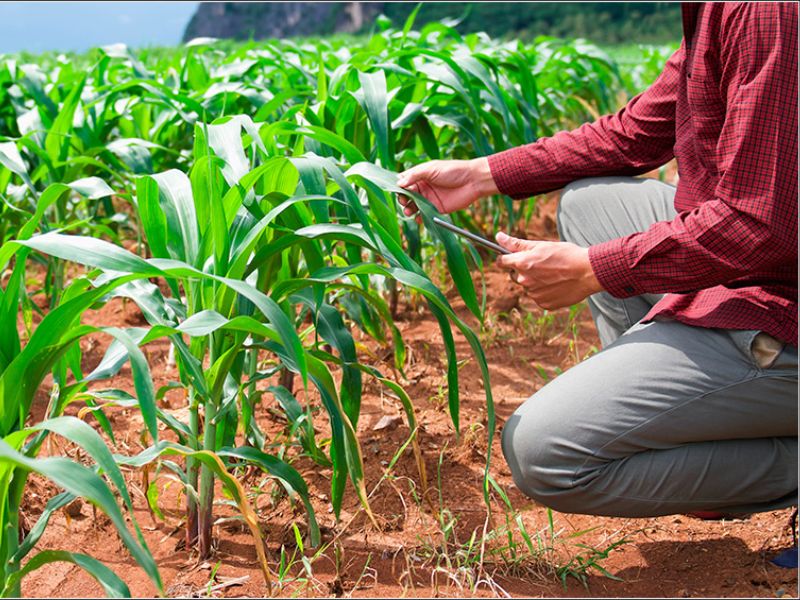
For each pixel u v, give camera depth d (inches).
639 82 264.8
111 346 57.7
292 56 148.2
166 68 146.2
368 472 72.4
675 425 53.8
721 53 50.5
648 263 53.7
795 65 47.6
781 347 52.0
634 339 55.9
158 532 63.8
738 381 52.7
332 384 54.1
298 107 84.7
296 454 74.5
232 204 56.1
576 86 176.2
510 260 58.7
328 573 57.8
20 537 61.5
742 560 58.8
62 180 101.9
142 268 45.0
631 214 70.7
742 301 53.2
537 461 55.7
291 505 60.3
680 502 56.1
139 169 104.1
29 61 246.4
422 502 67.9
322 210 59.9
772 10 47.6
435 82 101.1
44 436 50.4
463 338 102.9
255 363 69.1
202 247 54.6
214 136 60.2
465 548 61.0
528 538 57.7
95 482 38.5
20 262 47.9
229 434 61.6
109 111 115.6
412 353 97.0
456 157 132.0
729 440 55.3
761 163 48.8
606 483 55.4
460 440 78.1
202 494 58.2
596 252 55.1
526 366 97.0
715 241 50.9
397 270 53.9
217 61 173.2
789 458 55.2
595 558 58.6
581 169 72.1
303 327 106.0
